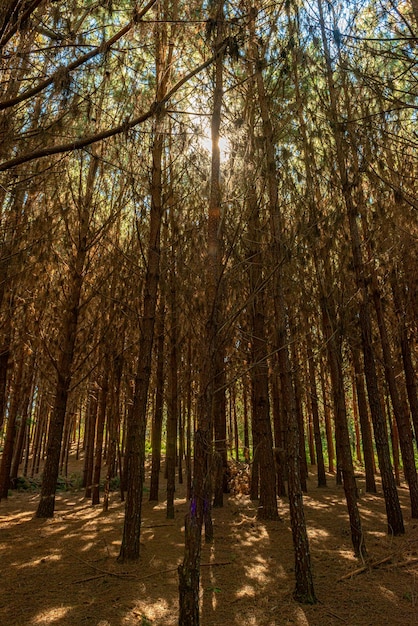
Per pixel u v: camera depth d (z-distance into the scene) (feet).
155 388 33.99
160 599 13.39
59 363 29.07
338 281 19.75
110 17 11.76
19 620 12.03
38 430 48.03
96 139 10.83
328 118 18.15
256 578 15.23
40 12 11.37
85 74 12.14
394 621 11.92
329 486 38.42
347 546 18.95
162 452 62.85
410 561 16.44
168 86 18.60
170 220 24.47
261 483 24.97
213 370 11.19
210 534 20.07
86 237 28.78
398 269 24.43
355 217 19.65
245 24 12.08
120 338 27.66
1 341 25.98
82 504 30.66
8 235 18.74
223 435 30.60
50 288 27.35
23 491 37.17
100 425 31.37
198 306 15.98
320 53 18.06
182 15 14.93
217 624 11.85
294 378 32.12
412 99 16.39
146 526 22.62
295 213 17.30
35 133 12.32
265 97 15.23
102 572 15.67
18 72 12.43
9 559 17.33
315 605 12.95
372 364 22.08
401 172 18.43
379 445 21.70
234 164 13.29
